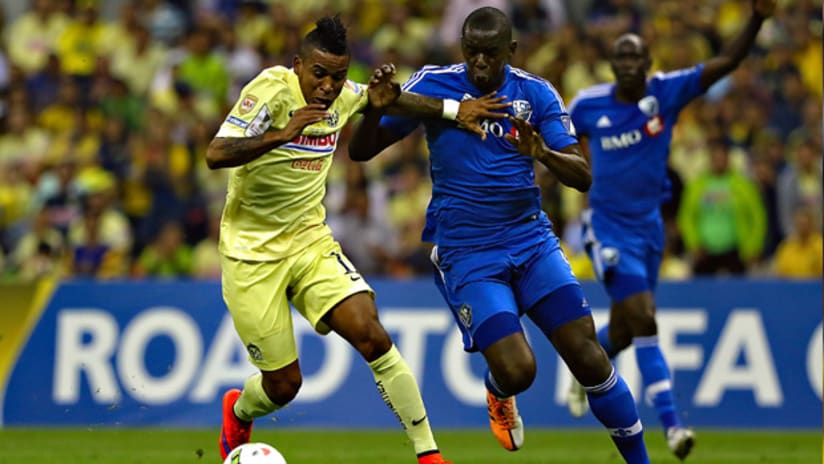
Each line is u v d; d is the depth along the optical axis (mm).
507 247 22844
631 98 31188
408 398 23344
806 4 58562
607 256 31234
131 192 49219
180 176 49750
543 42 57094
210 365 40125
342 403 40000
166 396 40156
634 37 30844
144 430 39281
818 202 49438
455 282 23078
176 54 58000
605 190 31453
